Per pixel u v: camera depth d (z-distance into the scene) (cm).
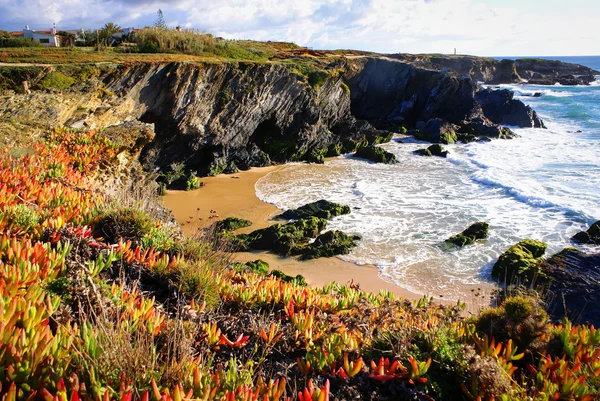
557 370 427
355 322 560
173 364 358
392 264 1706
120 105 2356
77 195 812
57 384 293
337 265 1712
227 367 423
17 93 1869
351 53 6247
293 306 584
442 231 2006
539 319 515
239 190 2730
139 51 3328
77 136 1311
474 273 1627
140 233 712
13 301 355
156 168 2891
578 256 1555
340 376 420
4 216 613
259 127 3562
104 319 389
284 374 423
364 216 2208
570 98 6981
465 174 2998
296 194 2609
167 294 569
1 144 1120
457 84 4819
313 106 3681
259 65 3225
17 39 3547
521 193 2436
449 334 512
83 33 4025
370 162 3484
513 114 5047
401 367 427
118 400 304
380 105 5291
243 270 941
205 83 2922
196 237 788
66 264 513
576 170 2966
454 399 413
